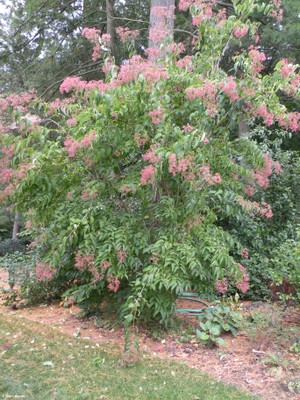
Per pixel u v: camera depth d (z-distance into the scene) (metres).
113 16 11.80
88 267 4.28
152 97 3.96
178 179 4.06
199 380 3.43
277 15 4.68
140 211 4.54
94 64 12.08
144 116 4.01
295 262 4.44
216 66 4.64
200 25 4.67
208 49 4.66
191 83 4.11
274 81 4.28
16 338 4.35
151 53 4.71
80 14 12.86
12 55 12.52
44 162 4.17
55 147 4.21
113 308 5.00
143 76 3.87
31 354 3.92
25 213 4.73
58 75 12.80
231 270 4.25
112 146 4.12
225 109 4.35
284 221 7.00
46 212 4.65
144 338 4.41
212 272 4.36
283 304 4.84
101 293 4.88
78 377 3.45
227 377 3.53
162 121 4.04
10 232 18.08
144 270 4.03
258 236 6.53
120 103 3.94
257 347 4.13
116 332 4.59
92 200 4.35
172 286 3.85
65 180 4.50
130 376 3.48
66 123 4.48
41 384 3.32
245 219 6.32
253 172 4.64
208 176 3.83
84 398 3.10
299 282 4.43
